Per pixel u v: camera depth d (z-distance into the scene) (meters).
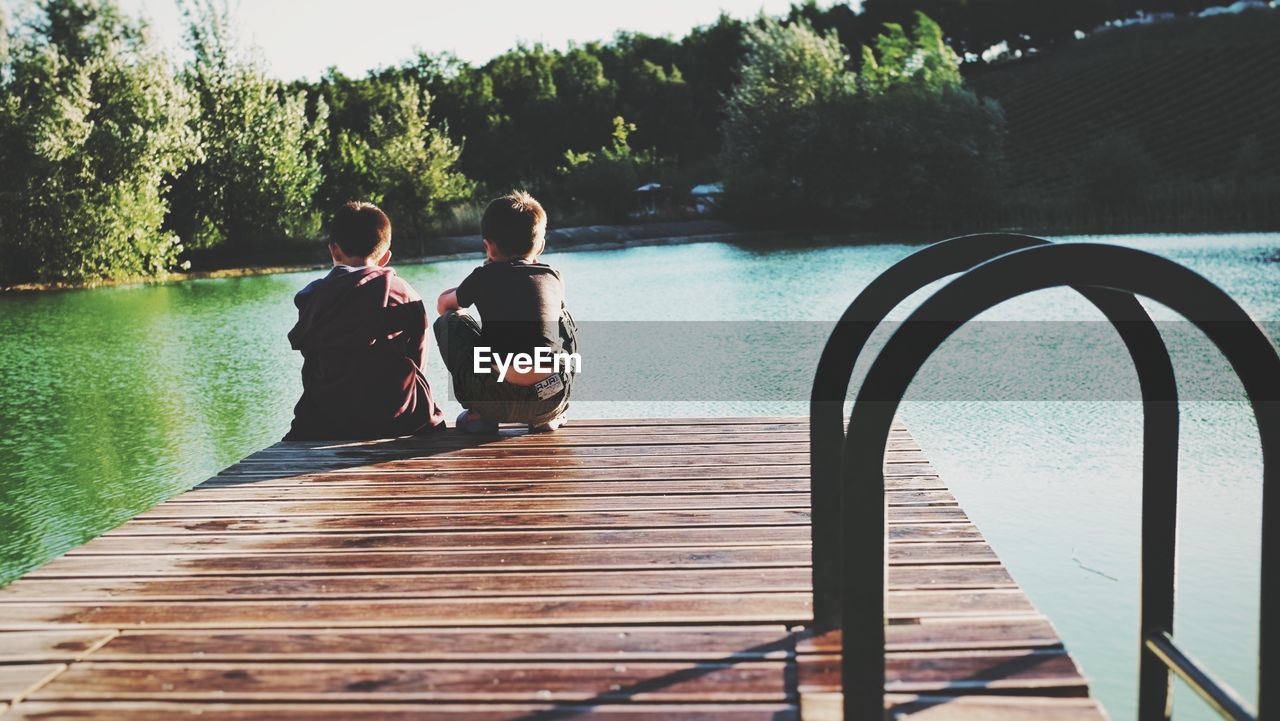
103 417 5.79
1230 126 36.03
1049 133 39.53
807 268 15.19
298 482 2.99
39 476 4.49
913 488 2.81
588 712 1.57
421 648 1.82
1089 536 3.38
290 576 2.20
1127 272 1.23
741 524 2.50
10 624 1.95
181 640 1.86
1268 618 1.32
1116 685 2.34
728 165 29.97
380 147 24.94
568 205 32.19
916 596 2.00
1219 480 3.93
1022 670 1.67
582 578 2.15
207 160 21.61
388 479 3.00
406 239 24.81
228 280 18.14
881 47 31.50
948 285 1.26
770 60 29.12
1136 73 43.84
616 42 62.06
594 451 3.31
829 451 1.78
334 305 3.48
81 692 1.66
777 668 1.72
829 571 1.82
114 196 17.95
